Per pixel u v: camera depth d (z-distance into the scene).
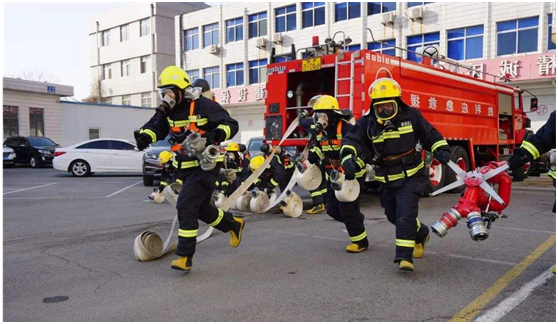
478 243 5.74
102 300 3.91
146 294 4.04
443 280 4.34
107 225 7.25
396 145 4.54
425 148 4.65
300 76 10.09
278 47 29.02
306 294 4.00
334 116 5.82
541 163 14.46
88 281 4.41
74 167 17.16
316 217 7.82
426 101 9.89
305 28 28.02
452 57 23.00
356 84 8.73
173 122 4.56
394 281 4.33
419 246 5.09
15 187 13.27
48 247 5.76
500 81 21.38
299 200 7.85
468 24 22.30
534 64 20.39
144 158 13.53
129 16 42.62
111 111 30.73
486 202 4.56
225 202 5.19
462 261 4.97
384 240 6.00
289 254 5.34
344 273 4.59
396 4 24.48
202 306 3.76
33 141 23.69
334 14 26.78
